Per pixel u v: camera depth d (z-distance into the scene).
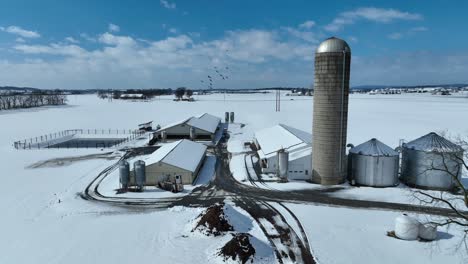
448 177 32.12
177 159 37.97
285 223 25.69
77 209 28.86
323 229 24.53
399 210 28.14
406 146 35.09
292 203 30.09
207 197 32.03
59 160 46.94
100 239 23.11
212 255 20.66
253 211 28.25
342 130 34.44
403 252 21.05
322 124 34.41
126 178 33.84
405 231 22.69
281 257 20.70
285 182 36.50
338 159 34.91
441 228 24.56
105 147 56.91
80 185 35.62
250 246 20.67
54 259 20.41
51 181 37.03
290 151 40.19
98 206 29.66
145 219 26.75
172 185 33.88
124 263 19.97
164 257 20.62
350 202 30.19
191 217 27.05
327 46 32.97
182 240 22.91
